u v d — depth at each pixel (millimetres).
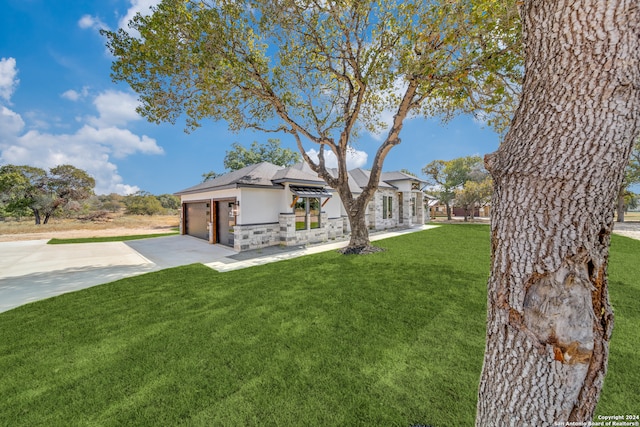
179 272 8445
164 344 4008
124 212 39375
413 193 25484
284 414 2664
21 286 7082
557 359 1565
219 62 9141
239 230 12359
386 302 5547
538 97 1673
